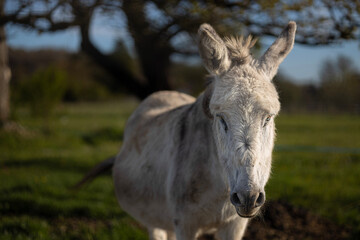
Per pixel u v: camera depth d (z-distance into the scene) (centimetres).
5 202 498
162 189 275
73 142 1135
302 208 445
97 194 557
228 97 190
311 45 402
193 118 254
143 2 405
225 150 194
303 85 3359
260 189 177
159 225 301
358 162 788
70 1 399
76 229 419
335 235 386
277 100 197
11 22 423
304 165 755
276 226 402
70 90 4522
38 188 571
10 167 768
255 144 183
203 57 209
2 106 1136
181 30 447
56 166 778
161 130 296
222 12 409
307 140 1177
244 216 180
